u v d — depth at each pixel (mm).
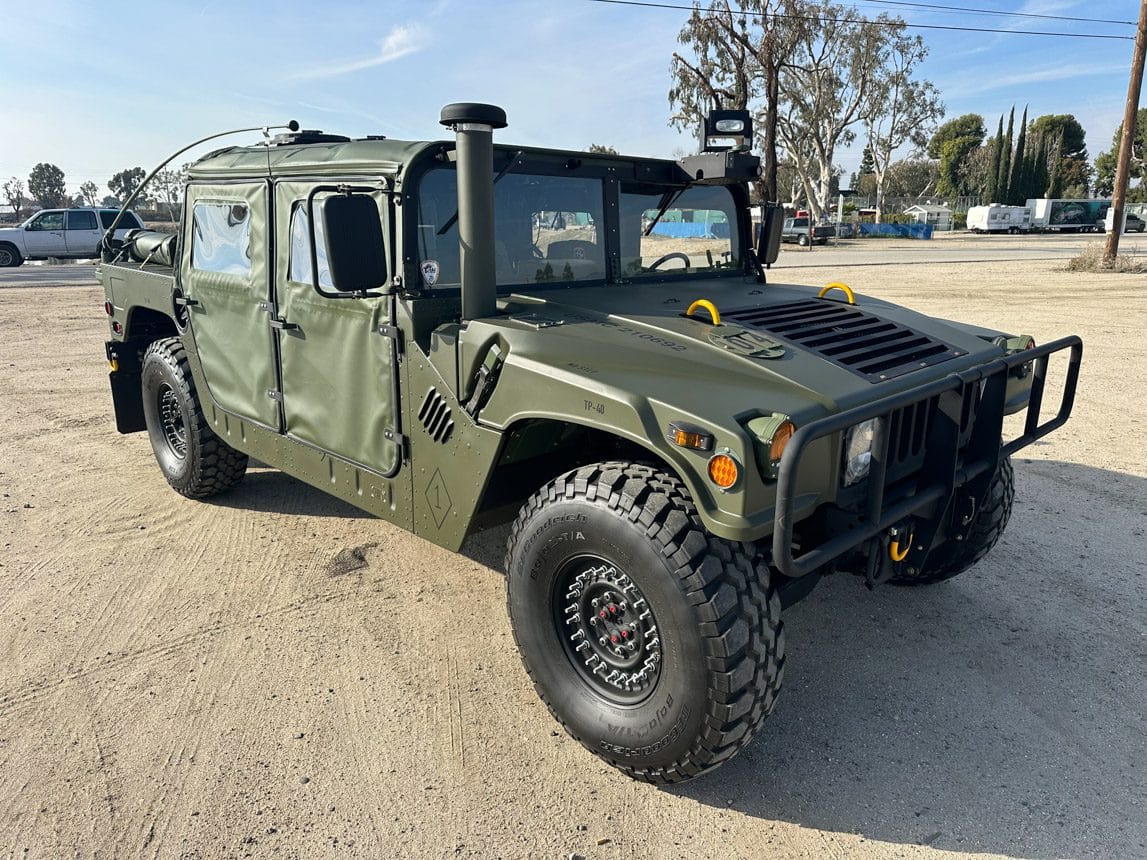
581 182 3623
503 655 3453
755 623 2361
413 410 3186
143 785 2682
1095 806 2588
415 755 2834
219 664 3375
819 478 2555
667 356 2768
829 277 20047
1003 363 3008
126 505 5082
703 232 4273
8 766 2770
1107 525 4711
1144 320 11961
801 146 50750
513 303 3250
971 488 3154
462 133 2861
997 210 60875
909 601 3898
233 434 4375
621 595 2561
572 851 2426
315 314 3557
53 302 15172
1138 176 83438
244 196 3879
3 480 5516
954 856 2406
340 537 4617
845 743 2906
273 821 2531
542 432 3008
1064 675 3299
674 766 2527
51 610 3801
